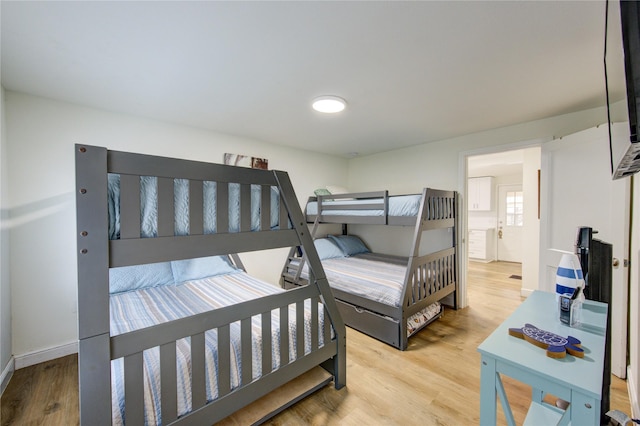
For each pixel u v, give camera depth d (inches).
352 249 161.2
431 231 143.1
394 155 158.4
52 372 79.4
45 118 84.2
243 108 93.7
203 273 104.5
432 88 78.7
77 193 36.3
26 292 82.2
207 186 51.0
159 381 44.8
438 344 96.4
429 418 61.8
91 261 37.3
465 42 57.2
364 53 61.2
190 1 45.2
